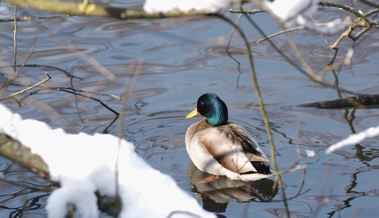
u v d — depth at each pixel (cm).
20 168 1152
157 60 1596
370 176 1088
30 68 1539
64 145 620
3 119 643
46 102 1404
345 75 1511
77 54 1612
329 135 1252
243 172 1120
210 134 1196
